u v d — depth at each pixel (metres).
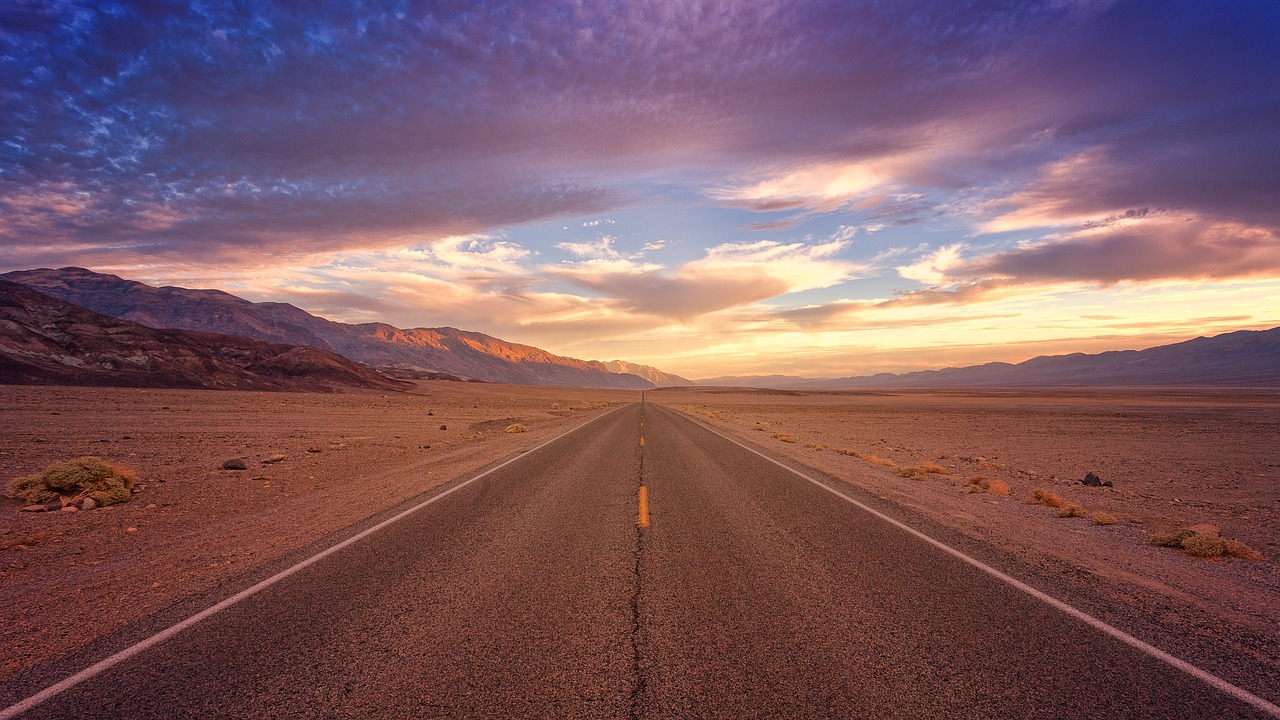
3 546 6.07
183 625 3.76
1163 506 10.02
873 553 5.53
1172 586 4.77
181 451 15.70
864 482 10.55
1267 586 4.93
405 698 2.81
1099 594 4.45
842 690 2.88
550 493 8.91
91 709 2.74
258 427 24.41
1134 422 40.47
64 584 4.75
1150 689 2.94
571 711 2.68
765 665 3.15
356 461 14.02
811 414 51.06
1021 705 2.76
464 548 5.68
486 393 136.75
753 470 11.71
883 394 170.25
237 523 7.15
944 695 2.84
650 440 18.94
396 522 6.88
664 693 2.84
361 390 114.75
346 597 4.27
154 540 6.40
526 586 4.51
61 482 8.70
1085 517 8.12
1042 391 192.62
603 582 4.61
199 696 2.85
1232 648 3.49
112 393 50.00
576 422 30.50
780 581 4.64
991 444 23.72
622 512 7.46
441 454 15.62
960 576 4.82
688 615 3.89
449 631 3.62
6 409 27.70
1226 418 45.66
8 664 3.22
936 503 8.54
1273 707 2.78
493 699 2.80
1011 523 7.27
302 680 3.00
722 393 191.00
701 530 6.46
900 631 3.64
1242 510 9.83
